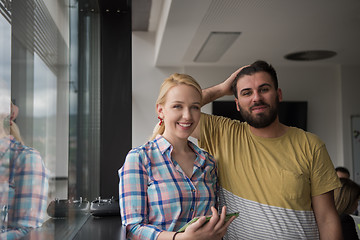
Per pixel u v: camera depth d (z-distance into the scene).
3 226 0.82
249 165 1.68
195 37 5.00
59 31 1.45
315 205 1.69
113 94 2.52
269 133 1.71
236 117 6.68
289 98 6.77
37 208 1.09
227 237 1.70
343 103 6.66
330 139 6.79
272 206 1.62
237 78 1.75
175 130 1.40
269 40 5.14
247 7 3.92
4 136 0.82
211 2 3.77
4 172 0.82
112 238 1.55
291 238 1.61
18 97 0.92
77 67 1.90
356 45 5.40
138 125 6.56
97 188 2.46
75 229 1.73
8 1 0.85
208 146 1.83
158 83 6.65
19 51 0.93
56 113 1.39
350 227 2.35
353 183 2.58
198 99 1.41
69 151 1.67
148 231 1.25
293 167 1.64
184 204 1.35
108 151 2.49
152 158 1.39
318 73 6.82
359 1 3.78
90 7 2.33
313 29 4.66
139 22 6.00
